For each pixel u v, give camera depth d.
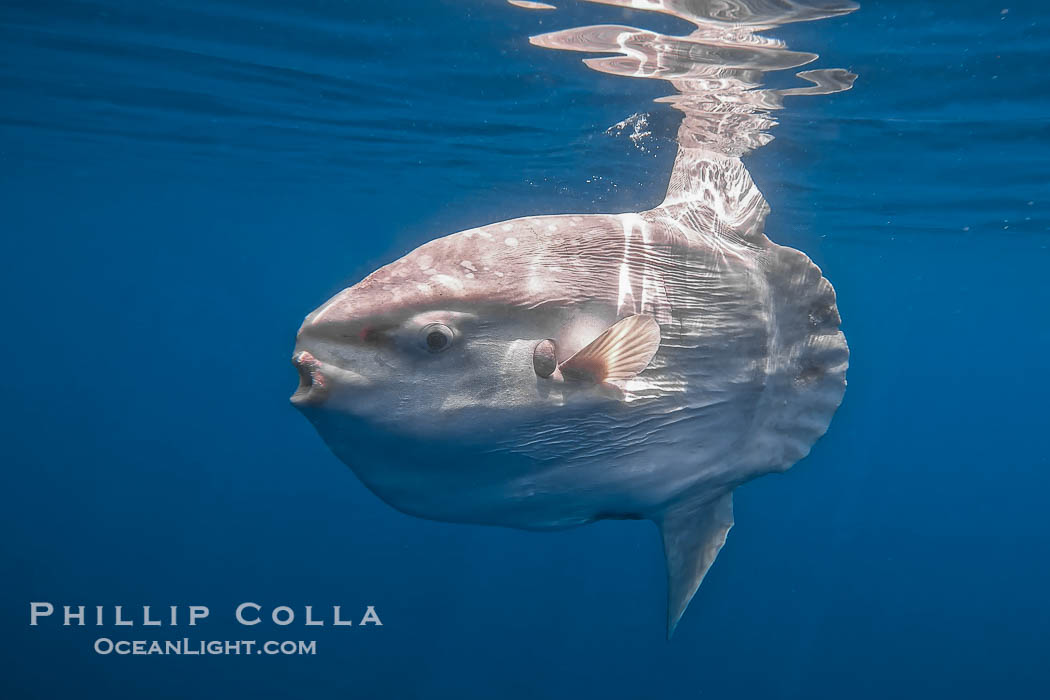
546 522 2.83
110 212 36.03
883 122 9.23
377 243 43.66
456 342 2.33
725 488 3.25
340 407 2.26
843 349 3.38
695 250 3.04
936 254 23.47
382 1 7.20
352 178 19.84
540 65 8.35
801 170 12.12
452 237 2.62
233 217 35.12
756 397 3.16
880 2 5.85
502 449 2.46
